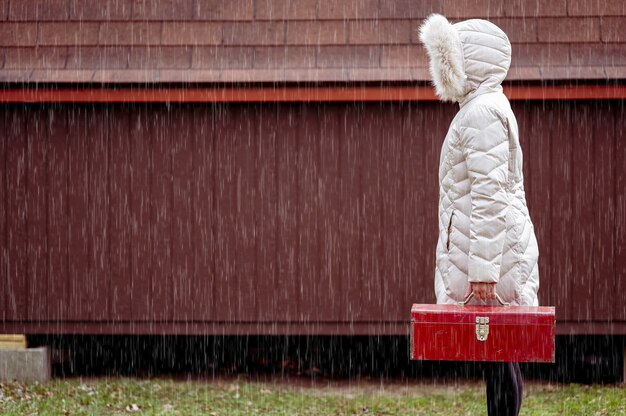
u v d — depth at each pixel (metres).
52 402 7.30
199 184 8.30
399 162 8.23
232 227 8.30
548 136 8.16
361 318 8.26
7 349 8.33
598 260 8.14
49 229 8.33
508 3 8.27
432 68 4.68
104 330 8.34
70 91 8.14
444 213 4.68
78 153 8.31
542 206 8.16
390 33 8.23
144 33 8.33
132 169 8.30
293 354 9.43
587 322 8.15
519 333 4.25
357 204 8.26
